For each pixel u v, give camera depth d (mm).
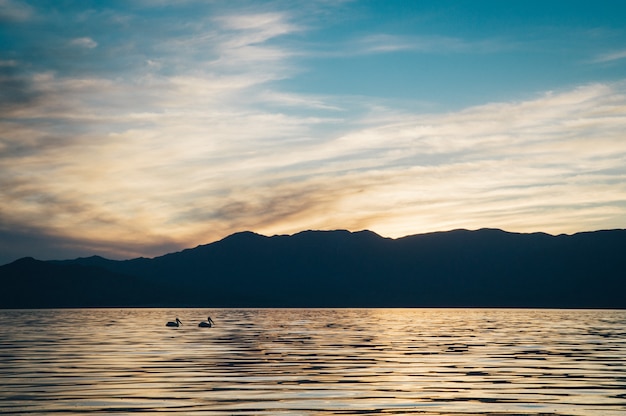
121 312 179750
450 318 133000
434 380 33188
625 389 30375
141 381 32531
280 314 163375
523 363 40656
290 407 25875
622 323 103812
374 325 95938
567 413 24922
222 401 27047
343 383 32062
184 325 94188
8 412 24766
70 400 27172
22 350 49219
